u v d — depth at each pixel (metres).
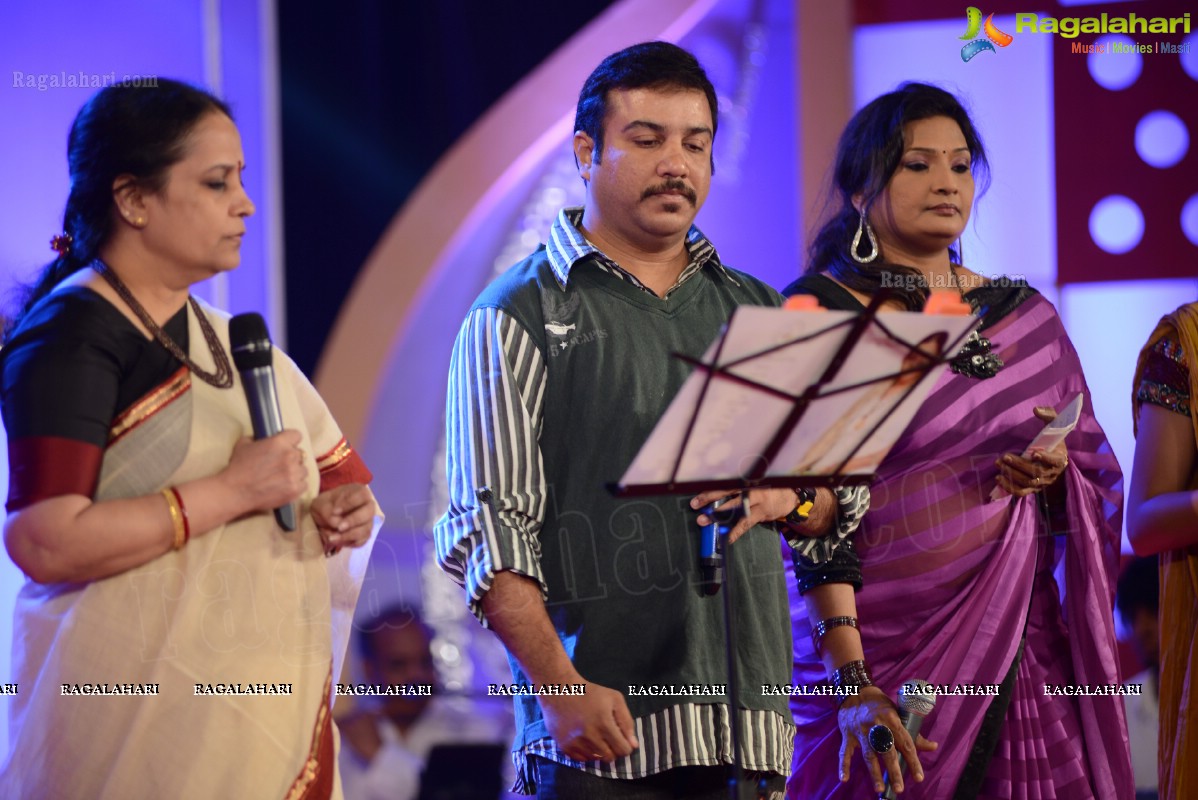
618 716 7.82
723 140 18.38
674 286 8.91
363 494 7.80
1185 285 17.44
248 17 17.80
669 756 8.07
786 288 10.86
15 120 15.40
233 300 17.77
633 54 8.83
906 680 10.06
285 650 7.41
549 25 18.09
